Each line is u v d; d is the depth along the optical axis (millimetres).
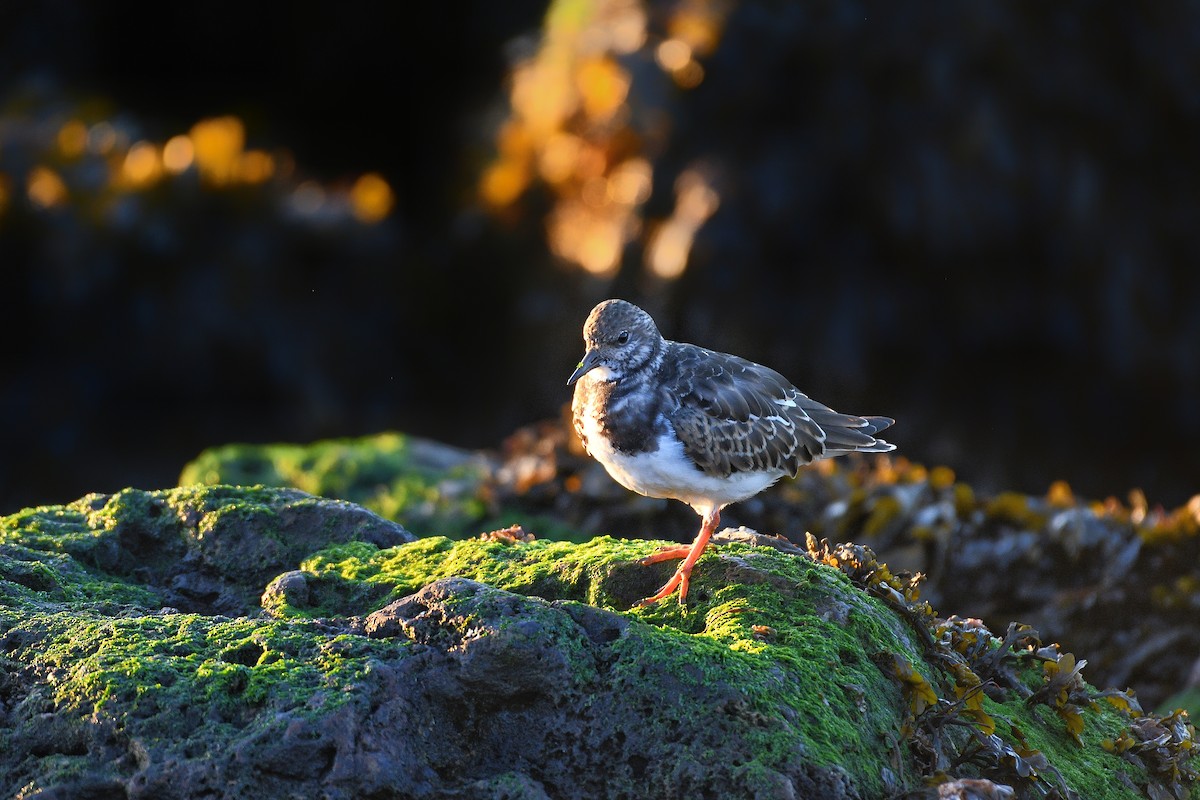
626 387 6508
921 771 5148
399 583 5934
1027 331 15891
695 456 6449
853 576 6105
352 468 11359
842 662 5254
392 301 17922
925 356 15898
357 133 20781
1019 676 6219
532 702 4863
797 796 4559
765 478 6781
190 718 4645
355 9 20828
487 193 17844
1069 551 9414
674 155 16156
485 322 18203
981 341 15898
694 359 6703
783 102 15953
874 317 15781
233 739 4531
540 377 17062
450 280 18250
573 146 17047
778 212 15672
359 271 17734
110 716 4664
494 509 10000
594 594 5895
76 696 4762
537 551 6250
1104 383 15883
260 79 20734
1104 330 15734
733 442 6516
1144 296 15734
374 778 4484
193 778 4441
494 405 17719
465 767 4773
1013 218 15617
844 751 4797
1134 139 15773
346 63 20922
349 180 19875
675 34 16188
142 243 16547
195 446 16375
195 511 6445
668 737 4746
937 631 5969
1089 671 9219
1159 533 9438
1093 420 15898
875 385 15789
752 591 5613
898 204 15594
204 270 16781
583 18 17562
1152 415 15953
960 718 5391
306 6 20688
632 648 4926
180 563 6305
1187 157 15828
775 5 15828
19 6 19641
